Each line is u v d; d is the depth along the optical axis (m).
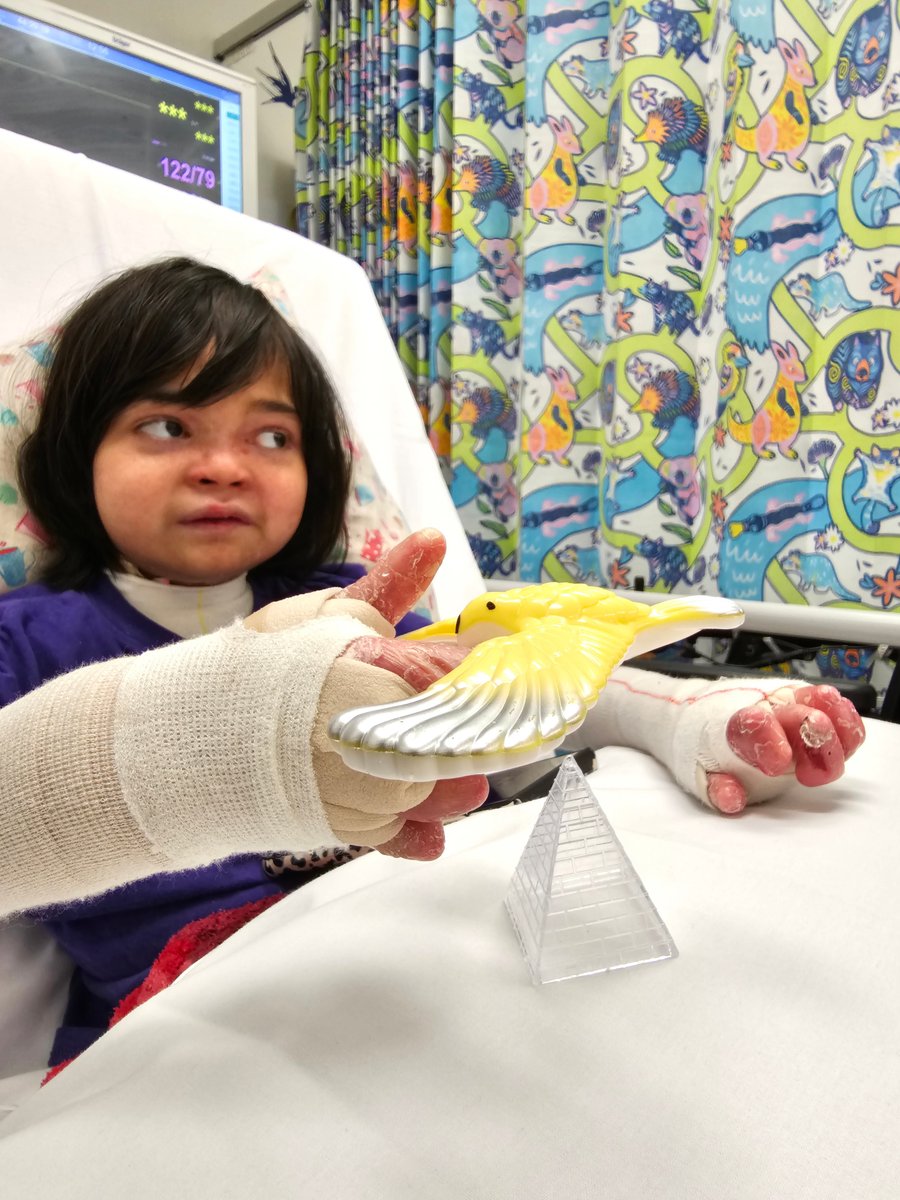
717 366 1.13
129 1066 0.28
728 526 1.12
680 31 1.20
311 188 1.83
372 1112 0.25
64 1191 0.22
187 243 0.89
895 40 0.96
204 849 0.30
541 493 1.41
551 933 0.31
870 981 0.30
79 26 1.44
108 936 0.52
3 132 0.79
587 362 1.40
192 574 0.61
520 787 0.60
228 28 2.00
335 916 0.35
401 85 1.56
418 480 1.04
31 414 0.65
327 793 0.27
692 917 0.34
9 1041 0.52
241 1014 0.29
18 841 0.30
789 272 1.06
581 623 0.31
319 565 0.75
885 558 1.02
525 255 1.39
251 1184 0.22
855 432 1.04
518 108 1.47
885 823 0.44
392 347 1.09
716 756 0.48
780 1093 0.25
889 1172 0.23
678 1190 0.22
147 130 1.52
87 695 0.31
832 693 0.49
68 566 0.63
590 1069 0.26
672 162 1.21
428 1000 0.29
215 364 0.57
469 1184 0.22
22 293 0.76
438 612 0.85
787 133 1.05
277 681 0.28
